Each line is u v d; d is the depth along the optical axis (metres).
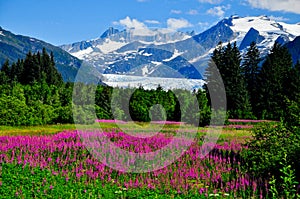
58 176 13.70
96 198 11.34
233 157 16.66
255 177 13.30
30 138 20.83
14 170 14.12
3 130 29.02
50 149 17.92
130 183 12.78
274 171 12.93
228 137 24.61
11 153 17.23
